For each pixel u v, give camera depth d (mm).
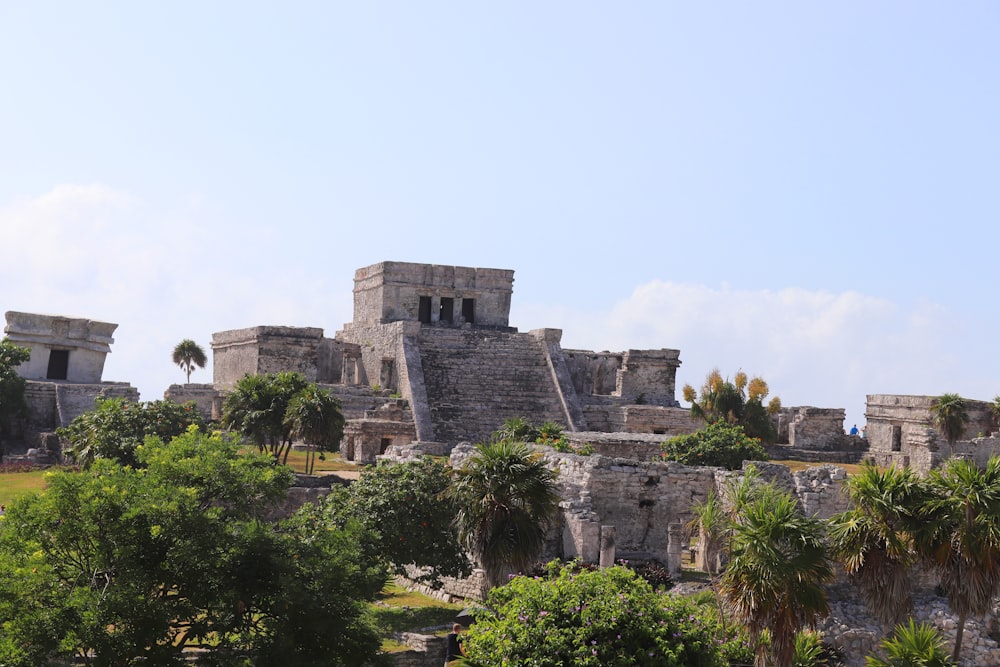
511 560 60562
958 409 117938
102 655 46344
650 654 43312
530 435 99125
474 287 165875
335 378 156000
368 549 65750
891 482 53812
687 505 72000
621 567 47031
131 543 49281
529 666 43312
